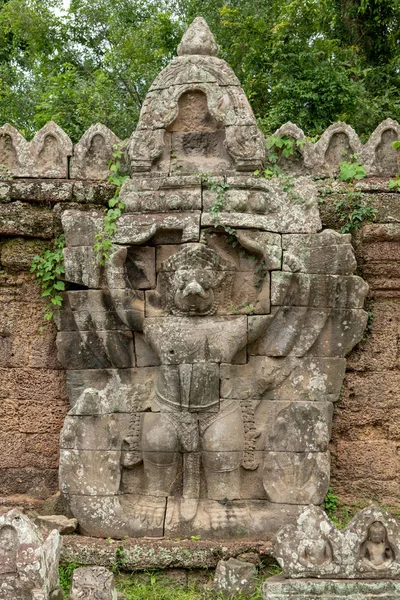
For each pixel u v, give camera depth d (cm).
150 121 764
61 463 736
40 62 1641
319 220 755
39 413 788
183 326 731
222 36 1382
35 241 784
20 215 775
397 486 772
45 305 788
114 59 1457
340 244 746
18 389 790
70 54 1641
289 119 1162
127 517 728
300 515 616
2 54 1644
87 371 766
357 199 767
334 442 781
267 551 694
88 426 741
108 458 739
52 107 1363
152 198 745
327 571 605
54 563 612
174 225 735
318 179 784
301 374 752
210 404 728
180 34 1425
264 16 1345
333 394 754
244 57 1295
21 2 1602
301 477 728
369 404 777
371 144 786
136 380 759
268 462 735
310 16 1248
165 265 743
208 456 725
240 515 723
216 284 735
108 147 800
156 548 698
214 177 743
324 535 611
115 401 752
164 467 731
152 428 732
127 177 770
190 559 696
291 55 1216
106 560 694
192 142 771
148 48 1446
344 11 1341
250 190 744
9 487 787
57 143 801
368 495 773
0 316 790
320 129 1146
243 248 745
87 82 1423
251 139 754
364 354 778
